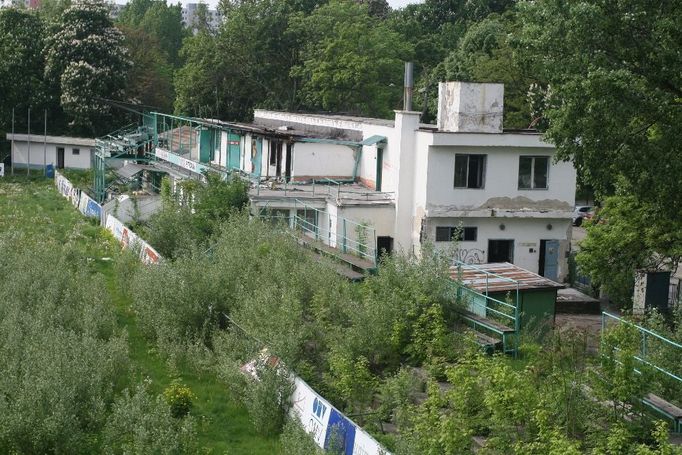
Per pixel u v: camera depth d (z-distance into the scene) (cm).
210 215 3947
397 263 2759
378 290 2700
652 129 2702
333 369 2266
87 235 4481
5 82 7381
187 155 5684
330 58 6519
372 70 6494
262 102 7075
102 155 5850
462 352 2398
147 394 2180
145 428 1922
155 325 2727
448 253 2980
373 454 1758
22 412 1917
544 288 2811
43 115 7512
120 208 4788
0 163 7050
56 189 6369
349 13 7031
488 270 3064
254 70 7006
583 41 2406
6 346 2300
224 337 2572
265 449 2053
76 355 2188
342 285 2780
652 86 2442
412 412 1964
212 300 2738
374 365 2480
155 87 8562
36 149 7338
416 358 2470
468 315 2652
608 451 1692
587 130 2402
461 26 8038
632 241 2942
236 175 4212
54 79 7412
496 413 1788
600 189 2570
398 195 3831
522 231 3803
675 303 3070
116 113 7494
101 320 2683
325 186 4359
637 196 2567
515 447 1675
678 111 2391
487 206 3750
